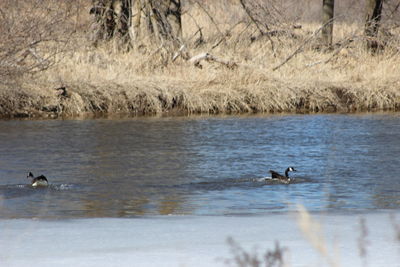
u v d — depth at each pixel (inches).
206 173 1445.6
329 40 3117.6
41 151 1700.3
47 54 2500.0
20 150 1715.1
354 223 914.1
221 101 2456.9
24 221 951.0
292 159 1598.2
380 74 2659.9
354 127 2097.7
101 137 1916.8
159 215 1028.5
